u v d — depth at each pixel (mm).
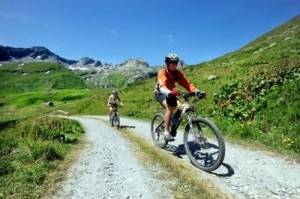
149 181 6547
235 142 10547
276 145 9656
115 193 5988
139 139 11891
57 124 15586
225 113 15344
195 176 6637
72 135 13586
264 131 11734
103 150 9984
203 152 7207
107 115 37500
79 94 124625
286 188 5992
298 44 34719
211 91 22562
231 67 31562
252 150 9203
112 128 17781
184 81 8180
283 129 11125
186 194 5785
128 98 38000
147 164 7809
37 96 137500
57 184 6488
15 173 6996
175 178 6617
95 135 14500
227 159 8125
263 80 16703
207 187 6039
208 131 6973
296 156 8305
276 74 17000
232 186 6094
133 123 20125
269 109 13383
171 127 8336
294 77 15727
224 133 12508
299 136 9992
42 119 19672
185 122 16016
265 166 7438
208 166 6926
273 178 6559
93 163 8172
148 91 39312
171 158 8133
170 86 8156
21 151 8828
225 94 17562
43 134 11766
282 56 29734
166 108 8258
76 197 5820
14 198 5691
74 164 8086
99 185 6426
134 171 7301
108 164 8016
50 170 7367
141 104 31703
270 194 5703
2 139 11695
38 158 8102
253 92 15953
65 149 9852
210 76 28234
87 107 47812
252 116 13727
